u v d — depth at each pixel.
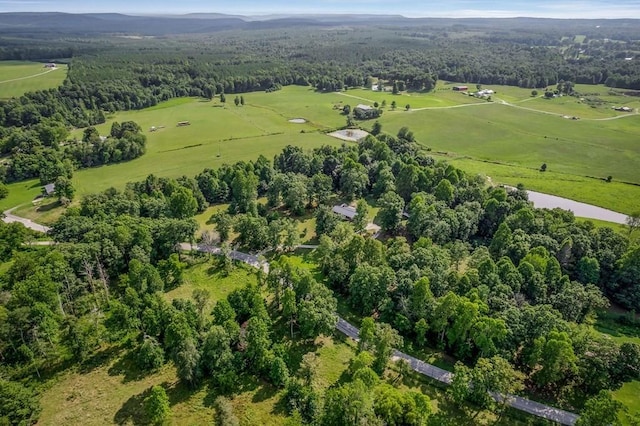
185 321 68.94
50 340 70.88
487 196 122.12
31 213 131.12
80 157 169.12
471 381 63.94
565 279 84.88
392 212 112.50
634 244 96.94
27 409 57.88
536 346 65.69
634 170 170.88
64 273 82.12
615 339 78.81
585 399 65.44
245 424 59.47
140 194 130.12
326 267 95.31
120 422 59.53
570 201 143.50
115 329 74.62
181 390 65.12
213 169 152.50
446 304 72.19
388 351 67.44
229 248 100.56
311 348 74.69
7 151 180.62
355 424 54.06
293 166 152.88
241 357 68.00
